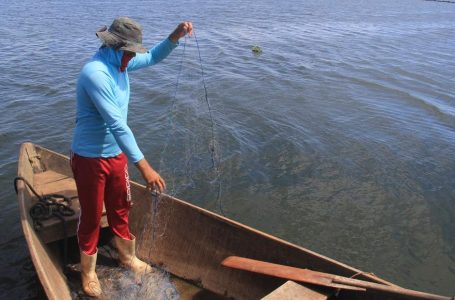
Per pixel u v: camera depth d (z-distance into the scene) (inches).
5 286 183.8
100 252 179.3
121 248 166.4
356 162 317.7
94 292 154.8
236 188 275.9
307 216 255.3
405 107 439.5
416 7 1499.8
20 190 167.2
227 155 311.6
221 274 169.2
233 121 367.6
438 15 1300.4
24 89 418.0
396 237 242.8
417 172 309.4
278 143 334.6
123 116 135.6
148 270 172.7
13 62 506.9
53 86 428.1
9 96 398.0
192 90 435.8
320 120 386.6
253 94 438.9
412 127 387.9
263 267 146.2
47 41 620.4
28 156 202.7
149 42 636.7
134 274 169.3
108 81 124.3
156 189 133.7
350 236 241.3
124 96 134.6
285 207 261.7
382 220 256.1
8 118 350.3
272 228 243.9
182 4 1140.5
